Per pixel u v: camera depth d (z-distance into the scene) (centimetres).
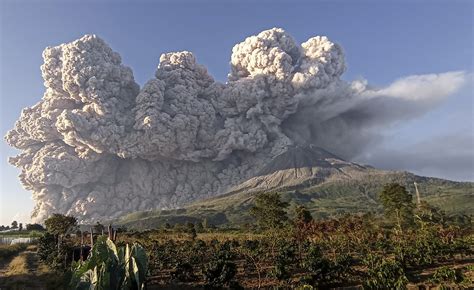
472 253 3891
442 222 5938
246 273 3516
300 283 2889
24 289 2956
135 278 1315
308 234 4575
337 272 3017
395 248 3828
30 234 8725
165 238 6256
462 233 4850
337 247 4125
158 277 3488
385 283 2591
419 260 3394
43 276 3444
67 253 3903
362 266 3531
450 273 2706
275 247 4150
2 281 3288
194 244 4878
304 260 3356
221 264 2925
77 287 1332
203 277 3397
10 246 5744
